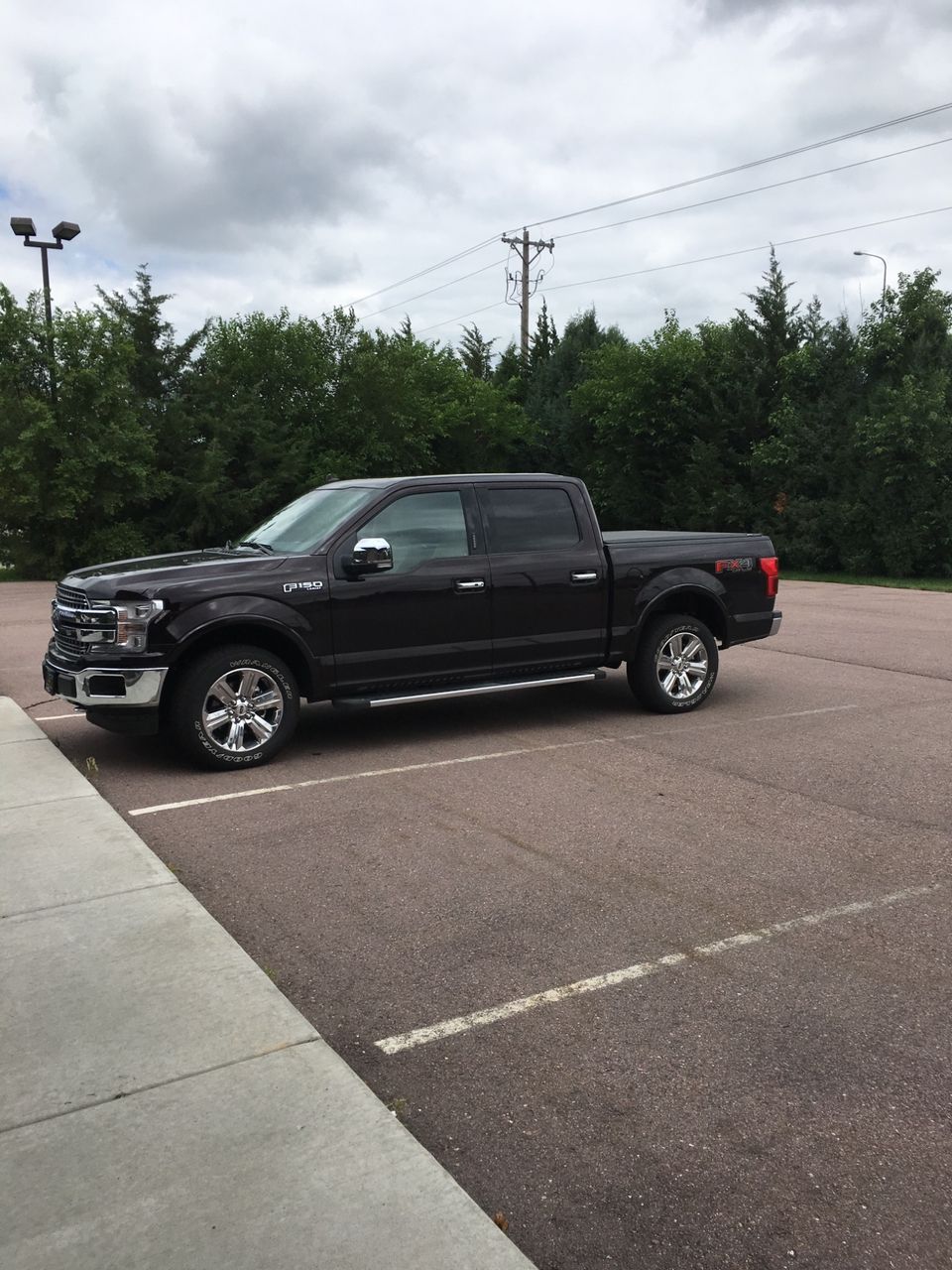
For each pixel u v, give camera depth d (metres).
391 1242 2.40
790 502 27.14
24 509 24.27
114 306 30.16
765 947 4.08
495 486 7.73
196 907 4.35
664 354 31.59
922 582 23.31
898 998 3.66
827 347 27.59
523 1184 2.71
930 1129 2.91
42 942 4.02
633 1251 2.46
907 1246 2.46
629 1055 3.31
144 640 6.46
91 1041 3.29
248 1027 3.38
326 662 6.99
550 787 6.34
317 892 4.68
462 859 5.08
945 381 24.23
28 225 23.58
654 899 4.56
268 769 6.82
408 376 34.41
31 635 13.93
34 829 5.37
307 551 7.07
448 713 8.59
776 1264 2.42
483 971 3.89
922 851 5.14
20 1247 2.38
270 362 33.19
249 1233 2.43
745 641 8.81
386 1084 3.16
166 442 29.09
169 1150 2.74
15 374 24.39
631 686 8.46
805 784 6.35
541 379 42.94
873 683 9.90
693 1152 2.83
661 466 32.31
